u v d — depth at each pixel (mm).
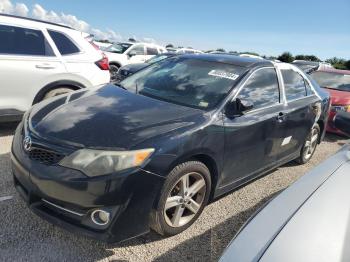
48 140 2848
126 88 4105
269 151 4195
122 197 2648
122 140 2770
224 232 3449
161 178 2814
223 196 4215
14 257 2752
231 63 4250
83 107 3391
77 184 2609
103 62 6152
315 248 1609
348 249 1599
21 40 5277
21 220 3236
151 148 2771
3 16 5215
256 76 4113
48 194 2711
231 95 3658
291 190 2172
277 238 1706
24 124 3281
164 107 3436
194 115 3291
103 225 2682
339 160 2498
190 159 3133
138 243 3102
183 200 3148
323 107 5430
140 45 17234
